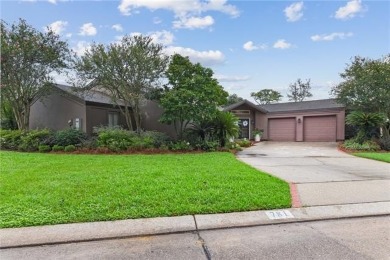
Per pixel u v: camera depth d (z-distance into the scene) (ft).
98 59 43.06
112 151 39.91
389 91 50.80
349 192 19.58
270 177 22.94
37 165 27.73
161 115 47.44
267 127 76.02
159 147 42.63
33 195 17.28
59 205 15.64
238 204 16.21
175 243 12.20
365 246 11.78
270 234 13.15
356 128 58.44
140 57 42.73
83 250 11.56
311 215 15.53
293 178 23.84
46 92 50.14
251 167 28.12
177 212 15.11
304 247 11.72
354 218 15.34
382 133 53.06
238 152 46.11
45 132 43.70
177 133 47.98
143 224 13.94
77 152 39.83
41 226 13.50
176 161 31.07
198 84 43.37
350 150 47.93
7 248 11.71
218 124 47.09
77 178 21.49
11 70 45.16
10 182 20.38
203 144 43.62
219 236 12.92
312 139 70.13
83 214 14.58
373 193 19.42
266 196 17.69
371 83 51.75
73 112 51.31
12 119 56.90
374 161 35.53
